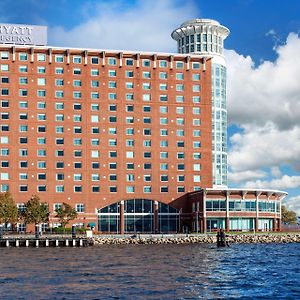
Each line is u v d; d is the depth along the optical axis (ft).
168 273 203.62
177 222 506.89
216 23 629.51
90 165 498.69
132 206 502.38
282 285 174.29
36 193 489.26
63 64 504.02
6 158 487.61
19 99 494.59
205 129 520.01
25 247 376.68
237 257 280.72
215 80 603.26
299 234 456.86
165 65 520.01
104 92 507.30
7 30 508.53
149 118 512.22
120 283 176.65
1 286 170.19
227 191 471.62
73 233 397.39
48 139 495.00
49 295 154.30
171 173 510.17
